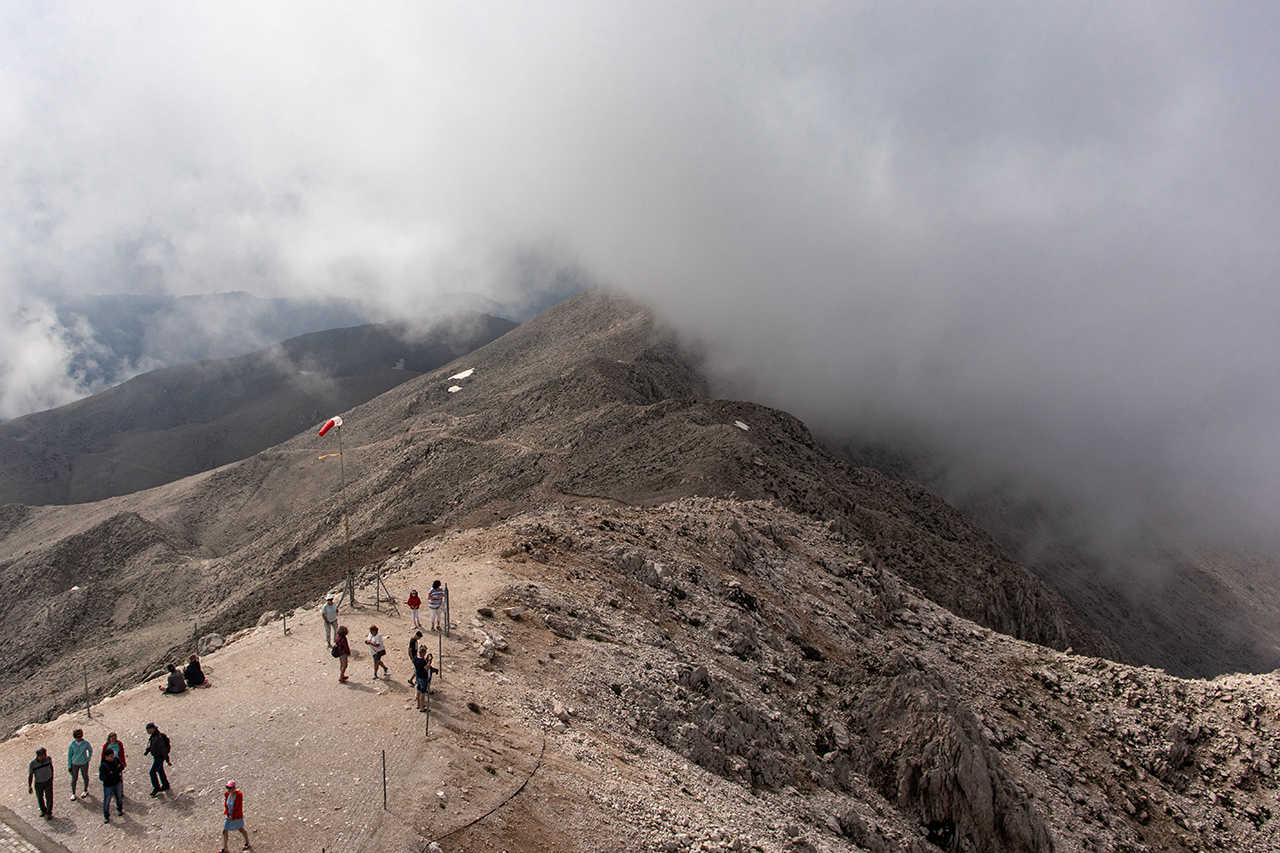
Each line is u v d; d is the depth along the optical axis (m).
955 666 79.56
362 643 45.09
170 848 29.02
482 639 46.47
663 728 45.34
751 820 39.66
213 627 135.88
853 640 73.19
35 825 29.97
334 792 32.22
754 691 56.09
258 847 29.14
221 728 36.34
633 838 33.88
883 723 57.91
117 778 30.59
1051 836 59.00
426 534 149.25
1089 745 74.31
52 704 131.00
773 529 88.94
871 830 48.22
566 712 42.00
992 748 62.34
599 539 68.50
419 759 34.62
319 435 52.56
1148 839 65.25
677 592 64.31
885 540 146.12
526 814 33.03
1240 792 72.06
